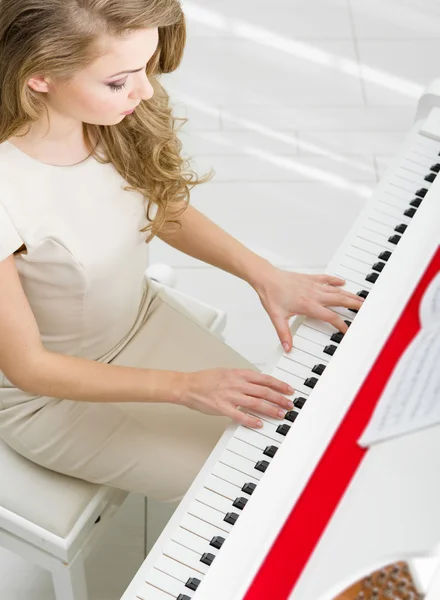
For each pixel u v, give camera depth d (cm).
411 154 188
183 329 185
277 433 149
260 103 321
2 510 165
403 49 341
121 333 179
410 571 115
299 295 169
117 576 213
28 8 127
